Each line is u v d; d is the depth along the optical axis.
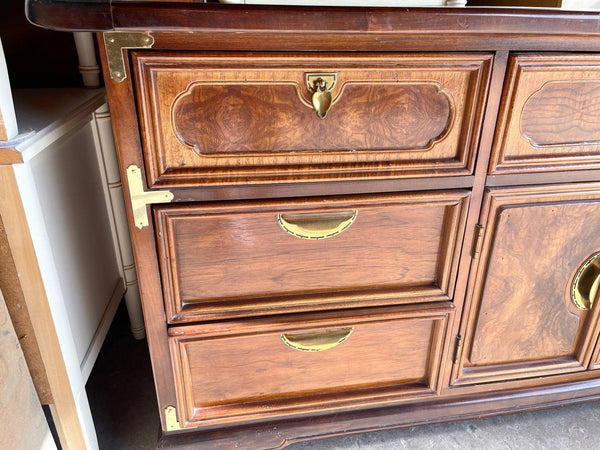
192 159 0.55
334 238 0.64
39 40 0.87
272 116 0.55
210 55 0.50
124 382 0.95
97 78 0.88
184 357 0.67
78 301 0.75
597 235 0.71
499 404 0.83
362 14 0.49
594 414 0.91
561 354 0.82
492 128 0.61
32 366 0.63
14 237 0.55
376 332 0.72
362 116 0.57
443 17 0.51
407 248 0.67
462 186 0.64
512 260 0.70
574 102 0.61
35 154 0.55
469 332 0.76
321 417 0.78
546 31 0.54
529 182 0.66
